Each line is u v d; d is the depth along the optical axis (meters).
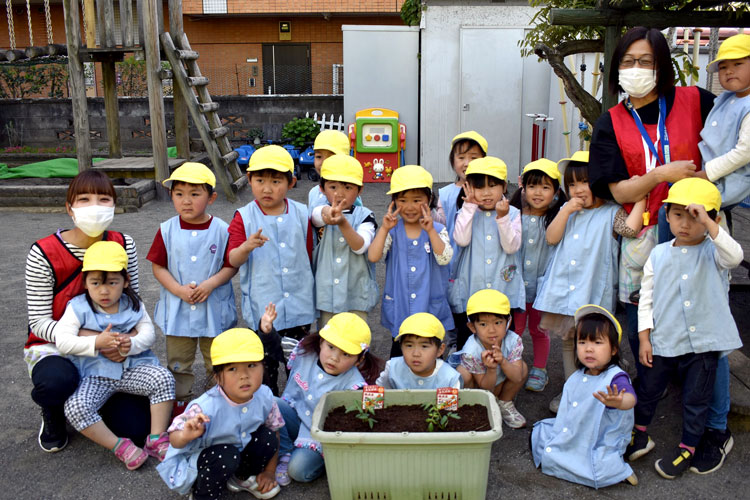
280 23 17.48
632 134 3.20
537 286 3.71
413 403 3.04
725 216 3.31
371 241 3.57
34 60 9.81
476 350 3.34
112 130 9.89
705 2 3.81
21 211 8.59
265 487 2.90
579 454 2.99
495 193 3.45
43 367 3.11
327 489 2.98
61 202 8.60
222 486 2.75
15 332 4.72
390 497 2.76
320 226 3.64
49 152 12.59
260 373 2.76
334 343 2.94
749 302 5.02
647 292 3.04
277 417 2.97
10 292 5.52
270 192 3.45
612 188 3.26
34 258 3.19
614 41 3.96
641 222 3.23
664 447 3.24
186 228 3.53
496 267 3.58
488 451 2.67
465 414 2.95
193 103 8.79
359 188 3.46
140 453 3.13
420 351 3.04
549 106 9.92
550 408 3.59
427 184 3.34
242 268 3.56
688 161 3.03
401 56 10.67
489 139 10.54
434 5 10.20
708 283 2.91
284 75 16.59
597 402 2.96
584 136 5.60
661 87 3.14
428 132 10.62
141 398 3.35
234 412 2.81
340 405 3.04
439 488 2.73
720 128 3.02
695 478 3.00
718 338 2.92
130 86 14.45
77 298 3.22
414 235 3.55
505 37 10.20
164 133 8.98
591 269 3.36
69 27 8.73
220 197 9.31
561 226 3.40
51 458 3.22
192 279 3.47
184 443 2.68
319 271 3.63
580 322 3.02
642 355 3.06
